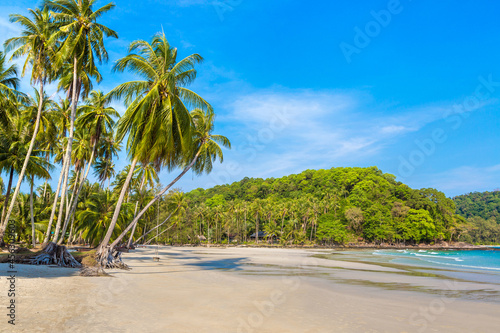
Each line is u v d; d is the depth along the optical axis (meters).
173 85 18.77
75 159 36.31
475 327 8.97
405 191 143.38
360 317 9.51
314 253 62.25
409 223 121.19
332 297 12.93
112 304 9.88
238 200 164.00
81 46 23.73
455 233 135.88
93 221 41.06
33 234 30.06
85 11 23.72
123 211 45.38
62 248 20.00
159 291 12.94
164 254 45.88
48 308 8.74
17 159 30.05
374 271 26.14
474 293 15.44
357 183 153.12
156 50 21.39
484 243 161.88
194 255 46.66
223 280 17.45
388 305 11.68
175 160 21.02
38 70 25.09
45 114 31.25
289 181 178.00
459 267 34.09
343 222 122.88
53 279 14.22
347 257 49.47
